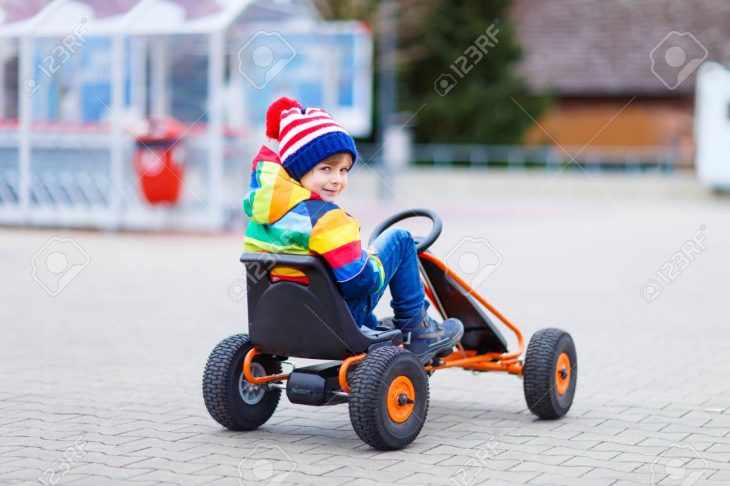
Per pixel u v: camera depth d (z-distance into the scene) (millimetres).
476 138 34531
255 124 20609
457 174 31469
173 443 5668
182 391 6988
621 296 11750
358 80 23766
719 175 29125
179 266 13602
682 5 38562
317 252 5492
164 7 17188
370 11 28969
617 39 38281
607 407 6707
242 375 5895
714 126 29094
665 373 7781
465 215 22812
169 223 17938
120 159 17750
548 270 13945
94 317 9883
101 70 18719
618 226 20609
